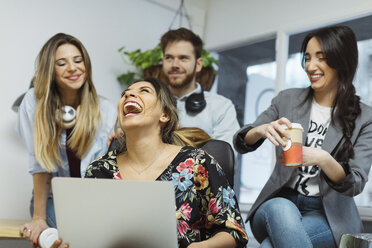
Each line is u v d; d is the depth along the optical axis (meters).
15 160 2.89
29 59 3.00
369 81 2.77
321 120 1.82
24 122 2.10
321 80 1.77
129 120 1.32
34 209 2.03
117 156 1.45
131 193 1.08
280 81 3.26
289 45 3.32
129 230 1.10
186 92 2.81
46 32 3.08
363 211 2.52
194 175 1.35
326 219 1.68
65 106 2.09
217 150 1.74
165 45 2.79
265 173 3.23
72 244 1.15
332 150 1.72
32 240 1.73
